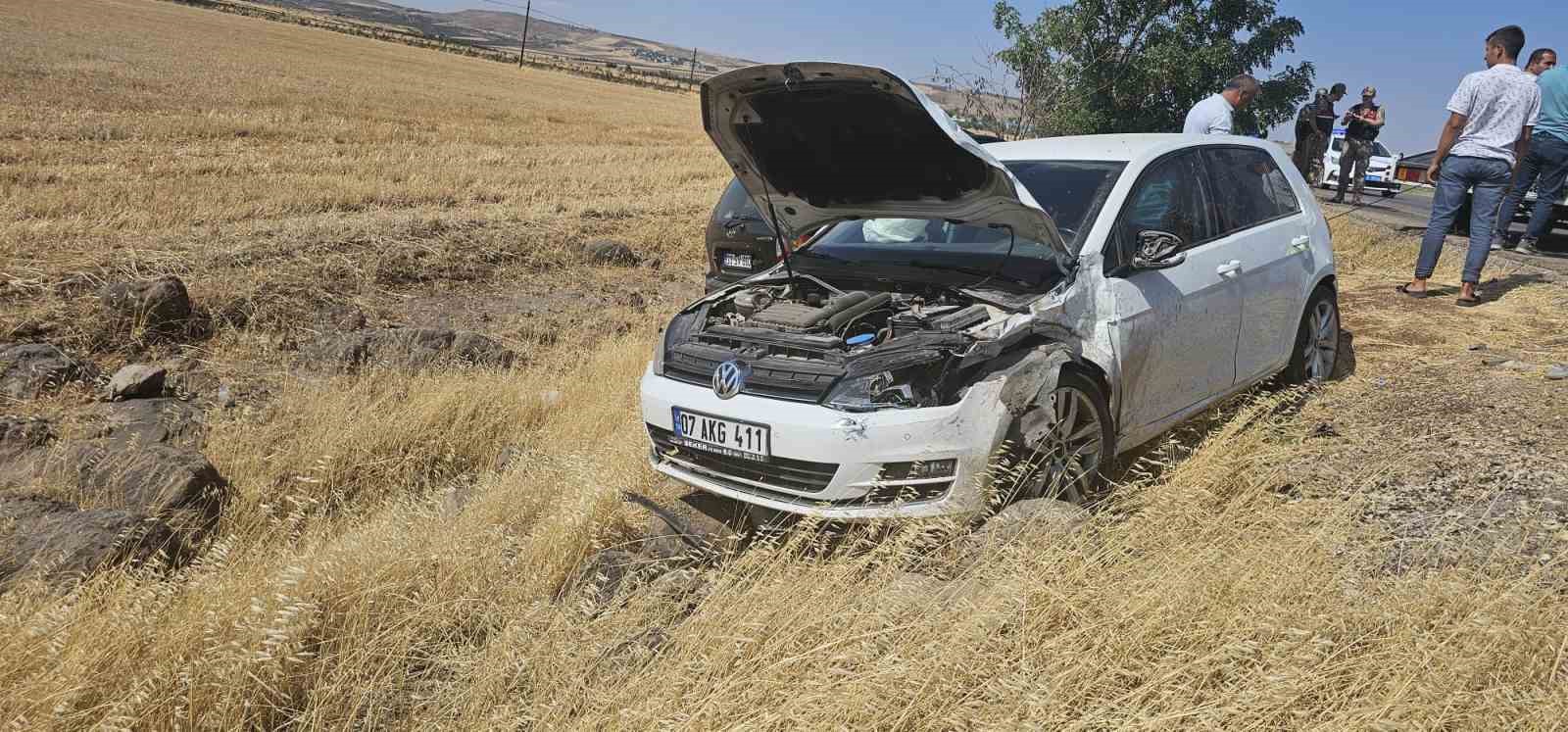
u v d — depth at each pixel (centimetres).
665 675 271
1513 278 829
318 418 517
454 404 550
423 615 322
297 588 311
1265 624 266
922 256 463
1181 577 290
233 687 269
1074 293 399
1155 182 465
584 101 5369
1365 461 423
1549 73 986
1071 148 489
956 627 270
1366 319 709
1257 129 1557
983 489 361
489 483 453
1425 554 324
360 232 980
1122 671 255
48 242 812
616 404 553
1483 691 236
